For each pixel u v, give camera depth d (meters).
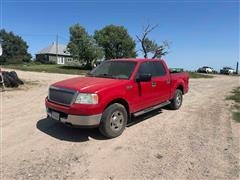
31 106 7.91
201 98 10.55
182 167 3.73
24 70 32.72
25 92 10.98
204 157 4.09
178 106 7.93
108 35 53.84
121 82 5.15
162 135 5.22
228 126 5.94
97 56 50.03
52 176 3.41
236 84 19.77
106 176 3.45
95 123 4.57
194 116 6.96
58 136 5.05
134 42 54.81
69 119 4.54
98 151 4.32
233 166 3.78
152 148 4.48
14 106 7.85
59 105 4.73
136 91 5.53
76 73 31.22
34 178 3.34
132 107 5.47
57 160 3.92
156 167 3.73
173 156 4.13
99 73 6.00
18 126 5.66
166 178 3.40
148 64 6.21
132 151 4.33
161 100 6.73
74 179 3.35
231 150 4.40
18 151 4.24
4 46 75.56
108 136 4.93
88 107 4.45
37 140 4.79
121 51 55.31
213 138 5.04
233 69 50.91
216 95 11.65
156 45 47.25
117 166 3.75
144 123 6.15
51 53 71.25
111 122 4.89
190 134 5.30
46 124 5.86
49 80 18.00
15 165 3.72
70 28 50.47
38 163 3.80
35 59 76.12
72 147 4.48
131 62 5.87
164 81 6.75
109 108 4.80
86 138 4.96
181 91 8.09
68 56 74.25
